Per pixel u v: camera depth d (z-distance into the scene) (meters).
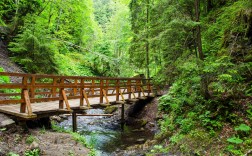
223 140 7.42
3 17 20.92
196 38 9.51
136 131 12.83
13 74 7.59
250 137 6.99
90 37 40.03
